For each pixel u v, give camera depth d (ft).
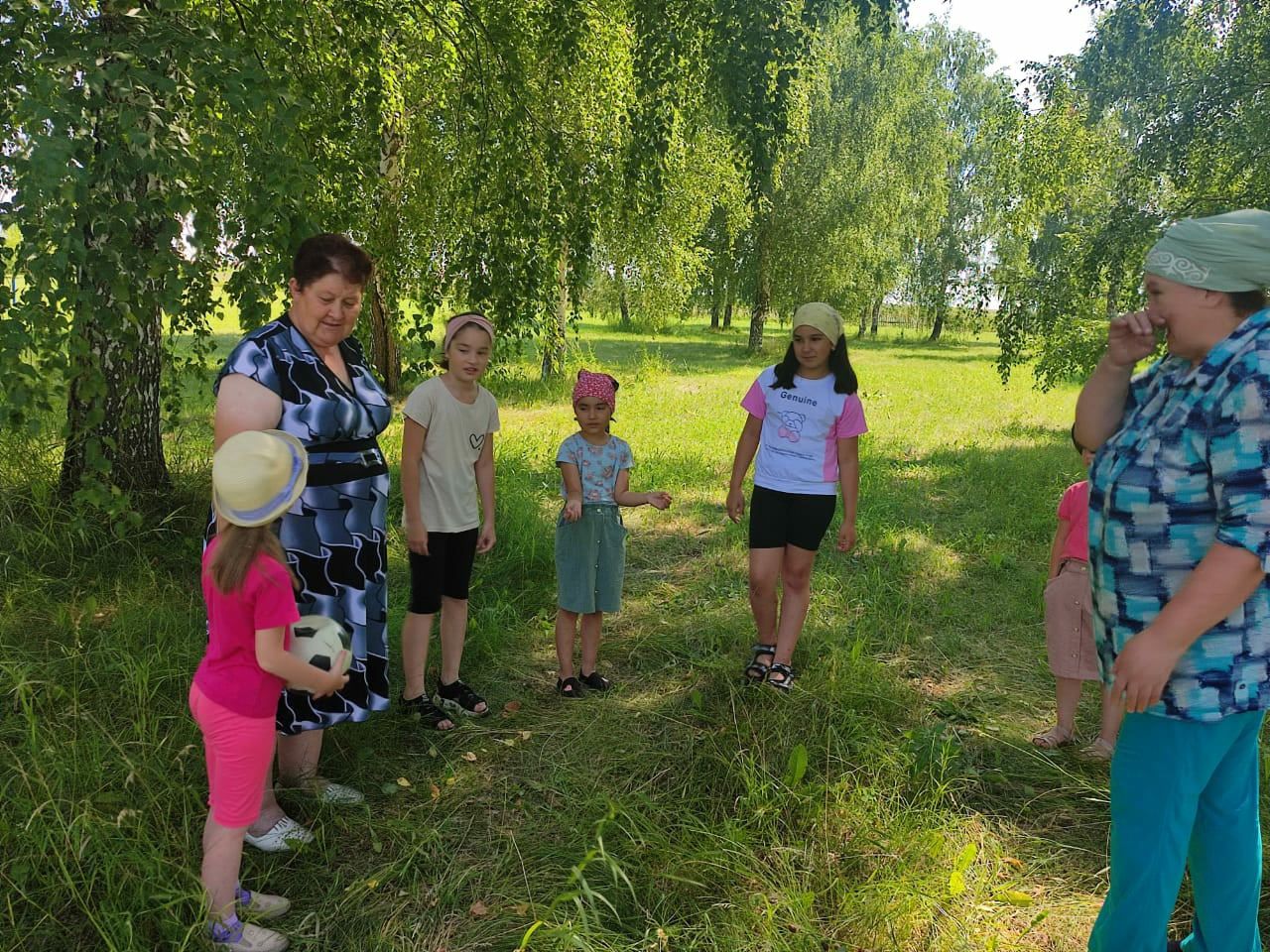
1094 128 33.76
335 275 8.44
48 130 9.82
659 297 51.06
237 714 7.27
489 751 10.98
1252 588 5.49
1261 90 26.35
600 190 21.33
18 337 9.91
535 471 26.55
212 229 11.79
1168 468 5.84
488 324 11.28
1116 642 6.27
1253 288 5.76
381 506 9.35
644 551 20.10
